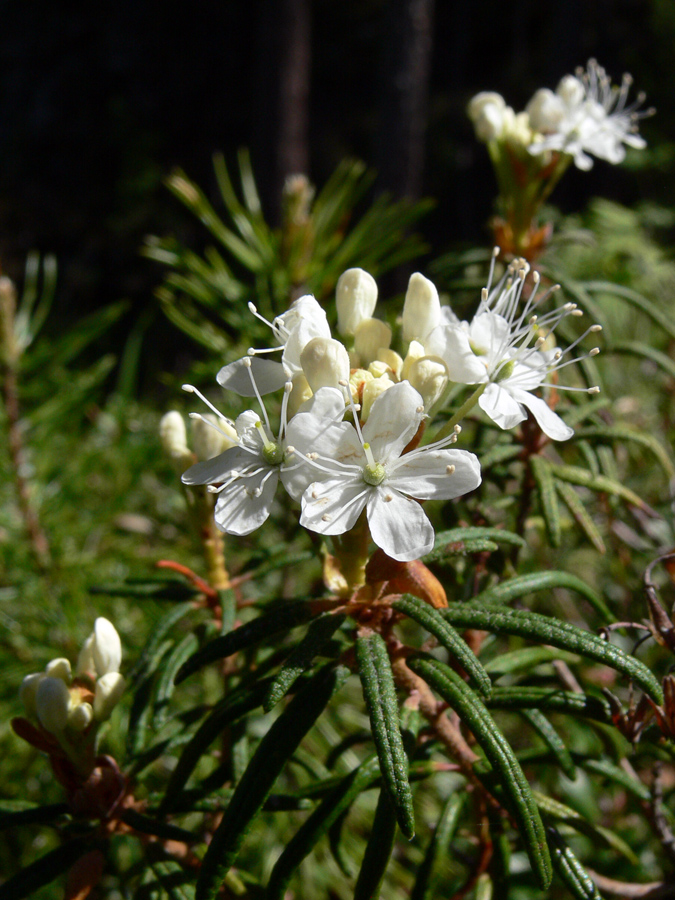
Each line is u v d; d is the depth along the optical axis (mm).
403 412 65
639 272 195
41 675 74
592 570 149
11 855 130
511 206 112
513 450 93
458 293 122
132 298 522
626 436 96
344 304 75
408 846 134
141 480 173
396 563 68
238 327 130
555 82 502
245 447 69
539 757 83
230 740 85
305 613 70
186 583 92
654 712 70
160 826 75
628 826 132
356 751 133
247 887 84
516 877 121
